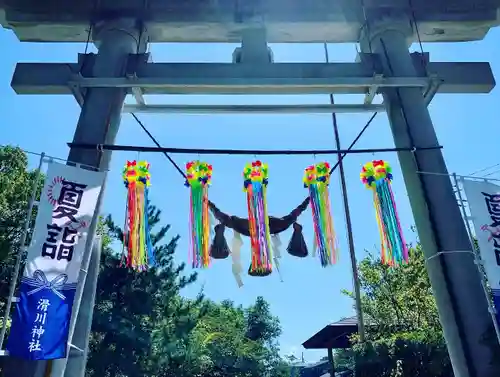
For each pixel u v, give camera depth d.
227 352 24.33
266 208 5.89
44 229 4.69
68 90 6.21
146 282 16.14
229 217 5.96
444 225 5.18
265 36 6.73
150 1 6.72
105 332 15.47
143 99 6.41
